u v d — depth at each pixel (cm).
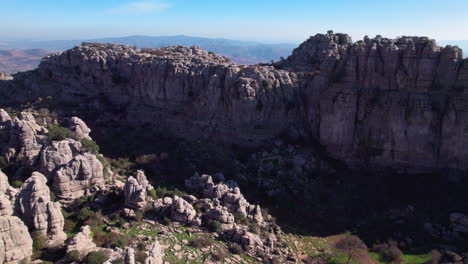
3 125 7688
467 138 8225
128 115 11488
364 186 8806
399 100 8950
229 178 8950
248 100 9769
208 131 10312
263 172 9062
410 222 7775
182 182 8550
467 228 7300
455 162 8431
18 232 4656
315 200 8462
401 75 9038
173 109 10981
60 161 6956
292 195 8544
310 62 11088
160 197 7500
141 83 11475
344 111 9338
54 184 6688
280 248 6750
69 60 12369
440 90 8731
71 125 8606
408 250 7100
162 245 5928
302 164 9175
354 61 9512
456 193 8125
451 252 6694
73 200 6750
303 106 10194
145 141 10369
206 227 6712
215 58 12925
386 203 8375
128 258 4788
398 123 8900
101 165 7281
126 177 8394
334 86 9662
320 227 7762
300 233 7488
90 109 11488
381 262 6762
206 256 5850
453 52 8644
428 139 8694
